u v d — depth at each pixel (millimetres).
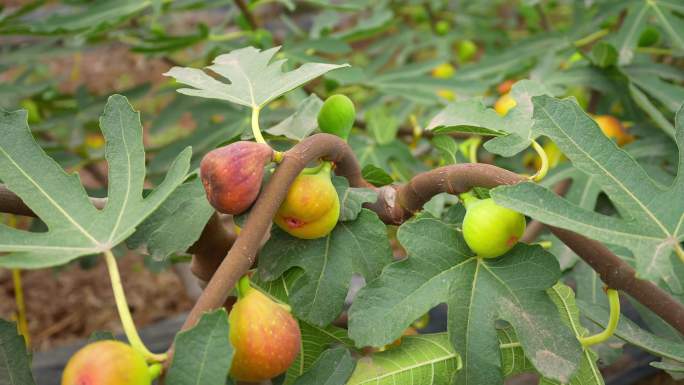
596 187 1094
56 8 3506
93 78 4027
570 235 665
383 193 775
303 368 802
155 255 718
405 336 761
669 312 664
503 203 622
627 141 1200
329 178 721
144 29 1664
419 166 1286
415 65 1498
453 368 742
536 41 1497
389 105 2174
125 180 681
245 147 651
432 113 1507
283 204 688
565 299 764
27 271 2609
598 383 743
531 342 677
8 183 670
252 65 797
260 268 743
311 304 735
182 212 731
